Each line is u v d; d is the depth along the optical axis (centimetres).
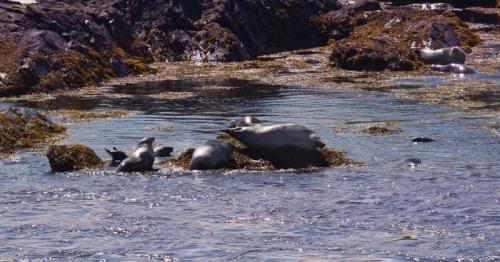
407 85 8369
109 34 10225
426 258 3209
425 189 4278
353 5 12925
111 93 8150
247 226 3659
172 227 3647
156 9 11412
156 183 4491
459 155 5097
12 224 3691
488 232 3534
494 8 16550
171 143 5512
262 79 9088
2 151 5328
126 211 3928
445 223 3672
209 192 4284
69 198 4191
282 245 3378
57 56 8800
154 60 10738
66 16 9919
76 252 3294
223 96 7794
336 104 7181
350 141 5550
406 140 5569
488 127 5972
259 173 4719
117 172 4750
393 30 11562
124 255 3259
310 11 12594
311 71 9688
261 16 11938
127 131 5981
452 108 6838
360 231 3572
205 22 11325
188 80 9150
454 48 9738
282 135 5003
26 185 4462
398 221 3712
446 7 15900
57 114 6781
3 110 6662
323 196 4175
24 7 10262
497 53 10819
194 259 3206
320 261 3173
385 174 4644
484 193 4175
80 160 4881
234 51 10819
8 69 8325
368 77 9088
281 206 3991
